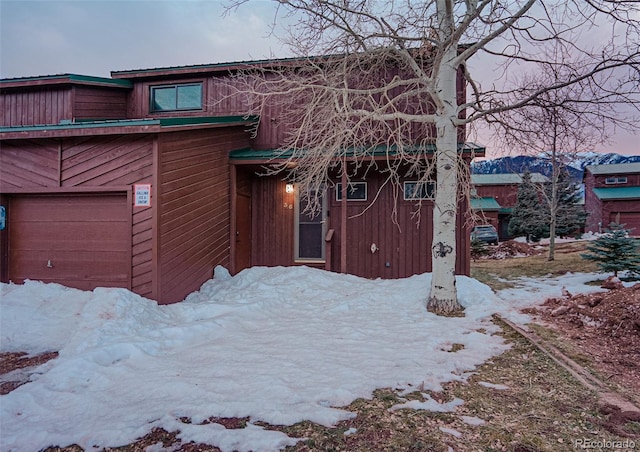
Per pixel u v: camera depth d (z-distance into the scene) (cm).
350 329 489
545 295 680
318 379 329
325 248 884
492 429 254
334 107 608
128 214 600
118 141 601
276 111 923
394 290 677
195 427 256
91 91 918
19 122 916
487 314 550
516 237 2139
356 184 870
